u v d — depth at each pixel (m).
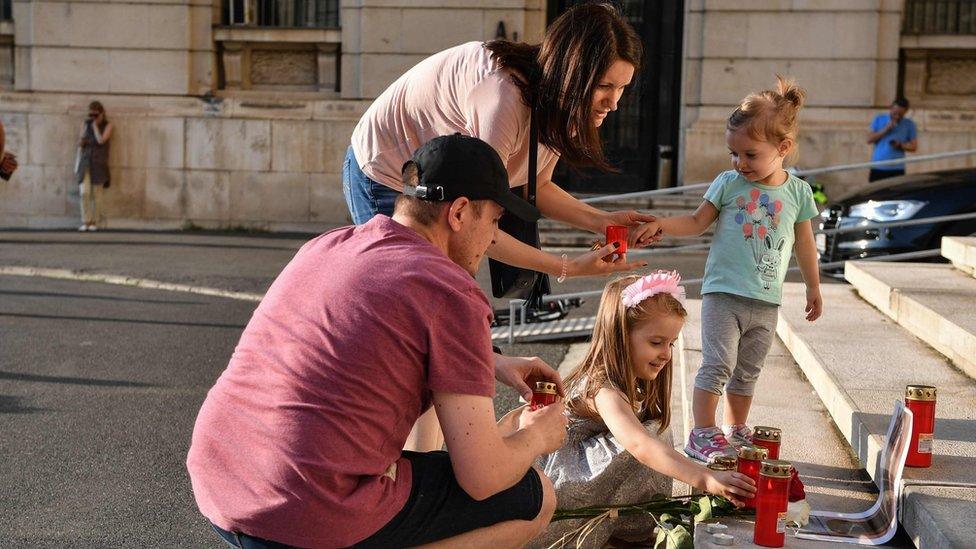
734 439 4.47
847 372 4.93
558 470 3.90
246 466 2.86
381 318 2.81
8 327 8.99
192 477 2.99
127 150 16.94
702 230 4.44
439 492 3.00
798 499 3.73
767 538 3.33
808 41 15.42
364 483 2.87
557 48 3.54
